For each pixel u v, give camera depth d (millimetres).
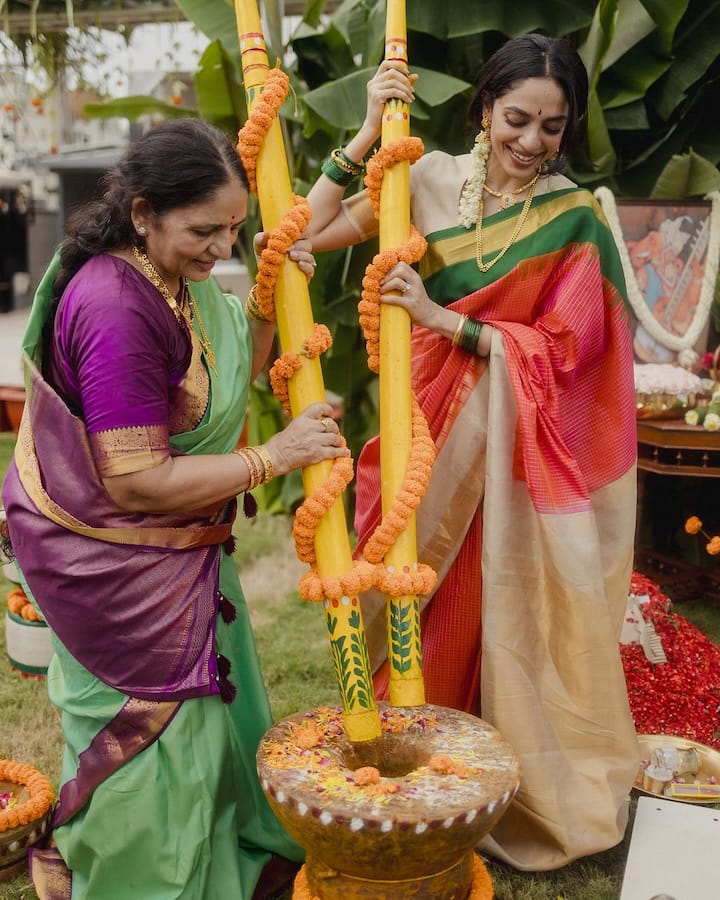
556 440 2311
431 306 2291
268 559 4824
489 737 2062
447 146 4922
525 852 2365
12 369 8562
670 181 4508
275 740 2043
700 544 4414
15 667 3443
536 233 2402
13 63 6598
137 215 1861
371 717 2043
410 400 2203
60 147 13070
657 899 2172
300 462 2041
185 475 1929
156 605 1990
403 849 1776
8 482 2104
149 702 2016
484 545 2359
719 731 3057
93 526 1959
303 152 5211
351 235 2586
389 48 2250
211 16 4855
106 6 5918
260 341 2314
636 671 3240
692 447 3779
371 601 2596
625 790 2355
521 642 2354
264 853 2295
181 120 1893
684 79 4672
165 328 1916
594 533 2307
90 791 2041
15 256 18031
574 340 2355
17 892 2281
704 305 4195
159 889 2037
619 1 4582
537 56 2195
